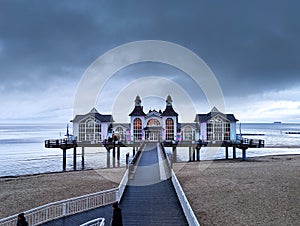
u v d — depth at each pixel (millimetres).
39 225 11258
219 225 12523
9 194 19000
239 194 17625
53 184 22656
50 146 35156
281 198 16531
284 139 98938
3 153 59906
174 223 11539
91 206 13625
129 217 12188
